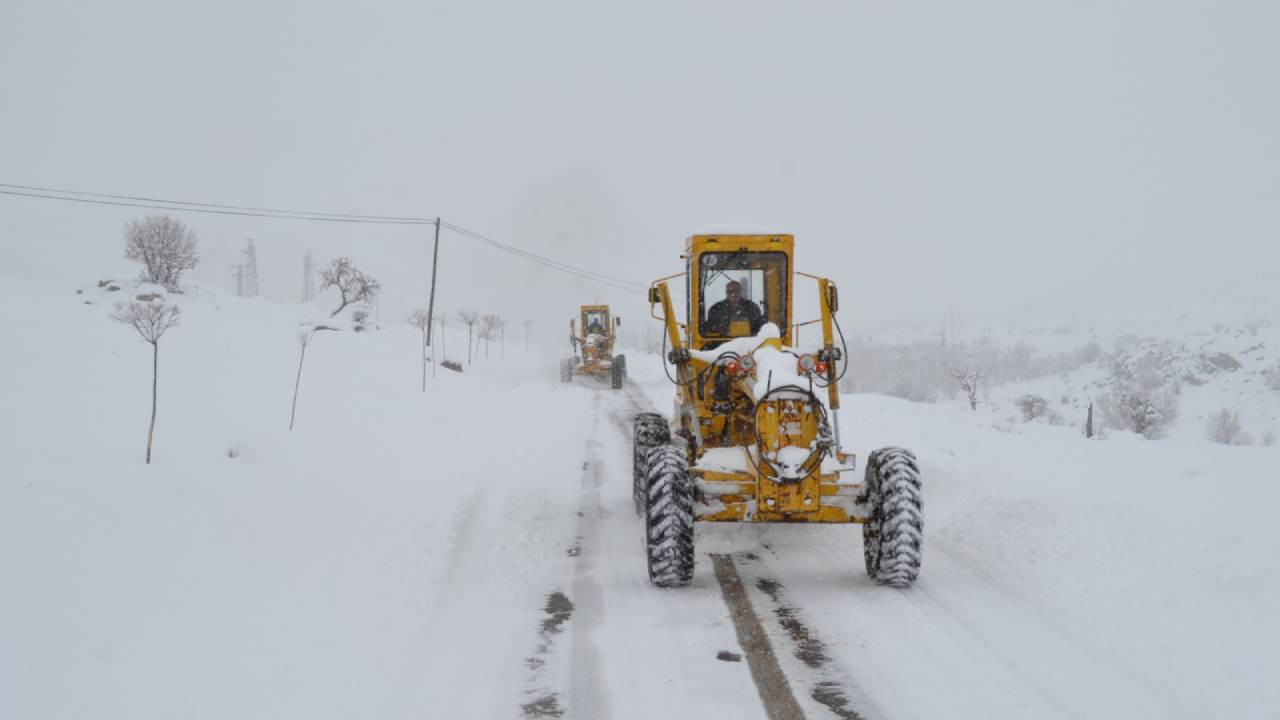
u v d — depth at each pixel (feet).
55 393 37.86
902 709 12.46
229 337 66.03
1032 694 12.84
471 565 20.43
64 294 72.18
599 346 88.38
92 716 11.60
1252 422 154.92
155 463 26.71
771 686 13.35
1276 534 19.25
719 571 19.86
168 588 16.74
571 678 13.75
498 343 144.87
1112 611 16.07
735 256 24.03
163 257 97.91
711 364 22.18
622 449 39.55
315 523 22.41
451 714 12.44
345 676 13.56
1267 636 14.29
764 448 18.20
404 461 32.94
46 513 20.10
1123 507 22.22
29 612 14.71
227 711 12.07
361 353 72.79
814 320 24.13
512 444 39.75
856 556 21.13
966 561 20.42
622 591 18.35
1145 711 12.17
